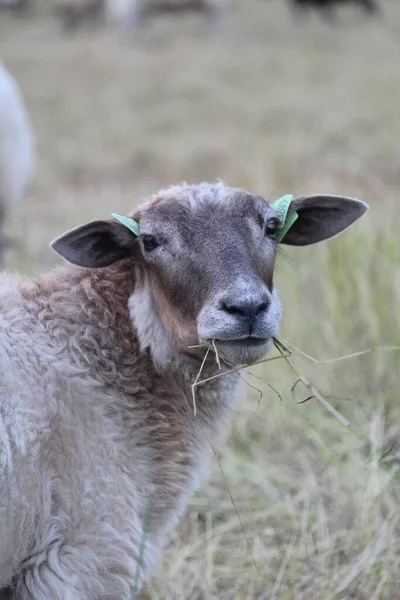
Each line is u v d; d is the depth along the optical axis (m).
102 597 8.11
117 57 51.34
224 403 9.20
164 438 8.55
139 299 8.82
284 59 47.88
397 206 20.45
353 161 26.84
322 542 10.61
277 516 11.49
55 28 65.56
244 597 10.02
